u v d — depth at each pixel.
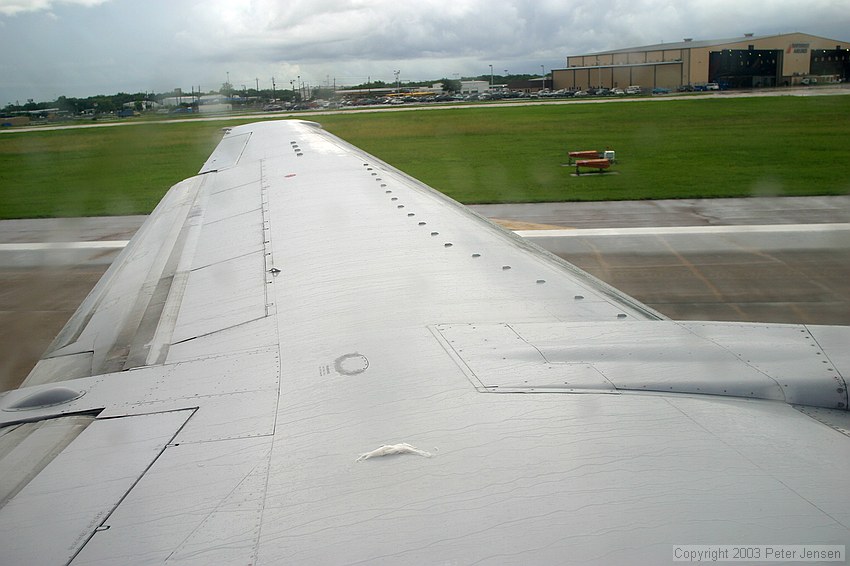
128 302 4.07
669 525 1.66
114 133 47.75
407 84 167.25
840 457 1.99
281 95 104.38
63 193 23.22
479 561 1.55
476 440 2.07
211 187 6.97
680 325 2.99
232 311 3.58
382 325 3.11
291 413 2.35
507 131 41.03
